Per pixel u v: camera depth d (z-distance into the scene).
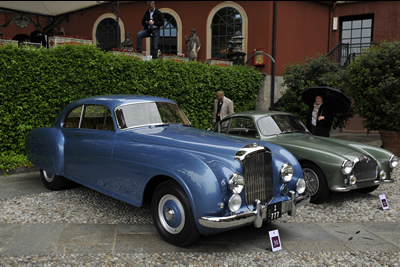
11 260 3.26
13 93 6.69
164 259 3.37
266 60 13.67
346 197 5.82
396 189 6.35
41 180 6.40
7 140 6.92
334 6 16.53
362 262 3.44
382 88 8.52
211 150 3.80
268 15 13.71
